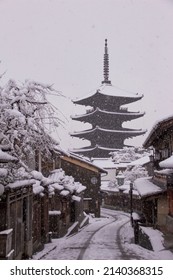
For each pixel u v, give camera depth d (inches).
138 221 1034.1
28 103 457.1
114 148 3294.8
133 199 1993.1
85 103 3277.6
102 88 3243.1
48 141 486.6
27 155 510.9
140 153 3206.2
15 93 439.5
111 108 3233.3
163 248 658.8
